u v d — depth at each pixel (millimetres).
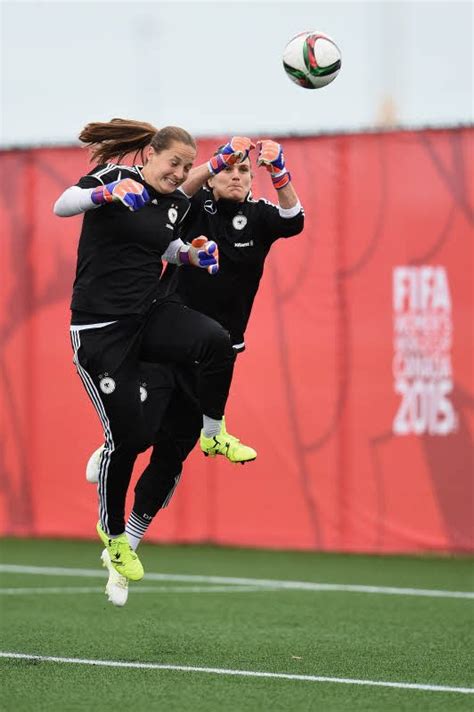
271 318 45094
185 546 46781
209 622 31469
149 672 25109
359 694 23156
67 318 47875
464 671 25406
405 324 43750
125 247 23906
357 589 37281
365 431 44281
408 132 43531
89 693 23109
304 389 44844
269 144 25766
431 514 43656
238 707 22016
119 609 33531
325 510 44812
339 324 44406
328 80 26047
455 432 43281
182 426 26922
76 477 48125
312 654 27188
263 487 45625
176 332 24469
